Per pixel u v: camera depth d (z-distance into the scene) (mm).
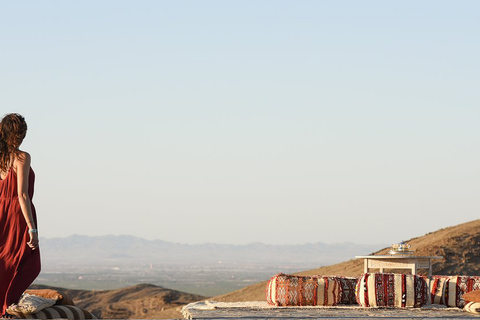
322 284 12641
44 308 9523
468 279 12906
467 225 29375
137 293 45219
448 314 10992
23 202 8656
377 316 10398
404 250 14352
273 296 12750
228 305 13125
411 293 12219
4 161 8719
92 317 10109
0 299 8734
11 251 8734
